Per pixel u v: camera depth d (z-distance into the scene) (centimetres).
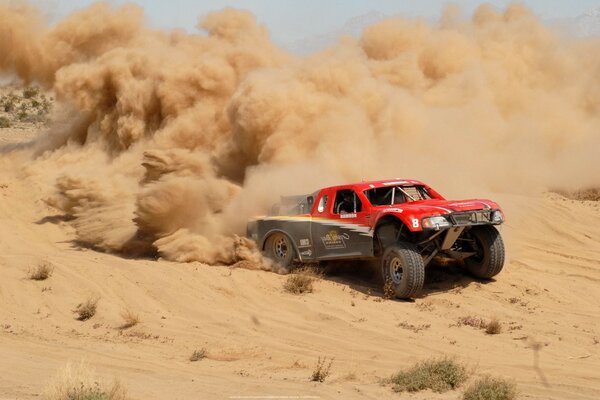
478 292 1644
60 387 948
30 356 1288
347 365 1209
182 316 1552
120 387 985
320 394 1033
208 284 1739
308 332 1405
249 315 1531
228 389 1062
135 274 1828
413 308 1538
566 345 1284
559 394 1025
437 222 1545
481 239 1694
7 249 2175
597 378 1099
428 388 1063
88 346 1355
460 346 1290
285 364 1230
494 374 1129
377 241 1659
